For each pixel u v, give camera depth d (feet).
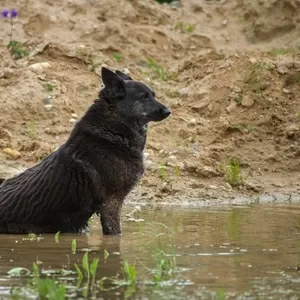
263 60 60.29
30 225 39.55
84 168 39.37
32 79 57.41
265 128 56.65
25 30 66.49
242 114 57.31
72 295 27.53
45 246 35.88
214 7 71.56
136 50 65.72
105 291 28.02
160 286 28.66
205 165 52.65
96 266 30.07
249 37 69.26
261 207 46.65
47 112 55.83
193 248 34.96
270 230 39.24
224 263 32.04
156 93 59.26
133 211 44.60
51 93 56.90
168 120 56.70
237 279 29.58
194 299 27.09
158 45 67.10
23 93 56.29
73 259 32.99
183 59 65.82
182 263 32.04
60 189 39.32
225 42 68.69
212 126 56.54
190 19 70.59
